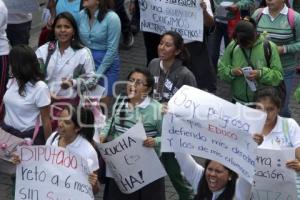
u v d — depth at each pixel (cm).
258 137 958
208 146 974
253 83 1301
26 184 961
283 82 1328
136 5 1736
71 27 1257
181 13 1470
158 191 1079
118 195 1082
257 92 1092
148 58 1647
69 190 958
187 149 984
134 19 1953
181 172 1091
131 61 1903
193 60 1552
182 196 1148
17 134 1121
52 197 958
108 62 1368
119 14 1941
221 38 1711
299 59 1859
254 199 989
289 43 1427
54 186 958
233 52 1320
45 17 1544
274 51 1304
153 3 1489
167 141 996
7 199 1241
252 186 966
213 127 972
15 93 1118
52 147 955
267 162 966
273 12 1423
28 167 959
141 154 1037
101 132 1085
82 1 1394
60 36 1257
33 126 1122
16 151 990
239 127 959
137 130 1027
